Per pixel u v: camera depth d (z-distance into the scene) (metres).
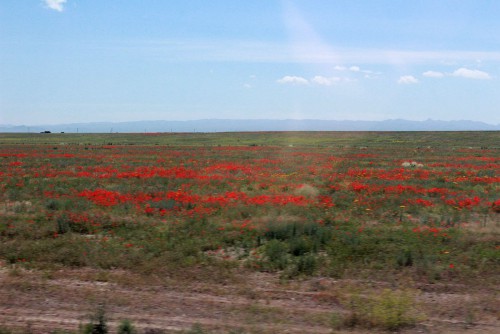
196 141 101.75
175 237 14.20
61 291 9.91
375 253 12.53
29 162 43.84
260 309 9.05
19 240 13.95
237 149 67.88
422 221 16.75
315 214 17.84
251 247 13.48
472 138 104.50
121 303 9.28
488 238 13.99
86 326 7.88
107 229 15.44
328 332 8.11
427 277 10.89
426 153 60.97
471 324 8.52
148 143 93.06
